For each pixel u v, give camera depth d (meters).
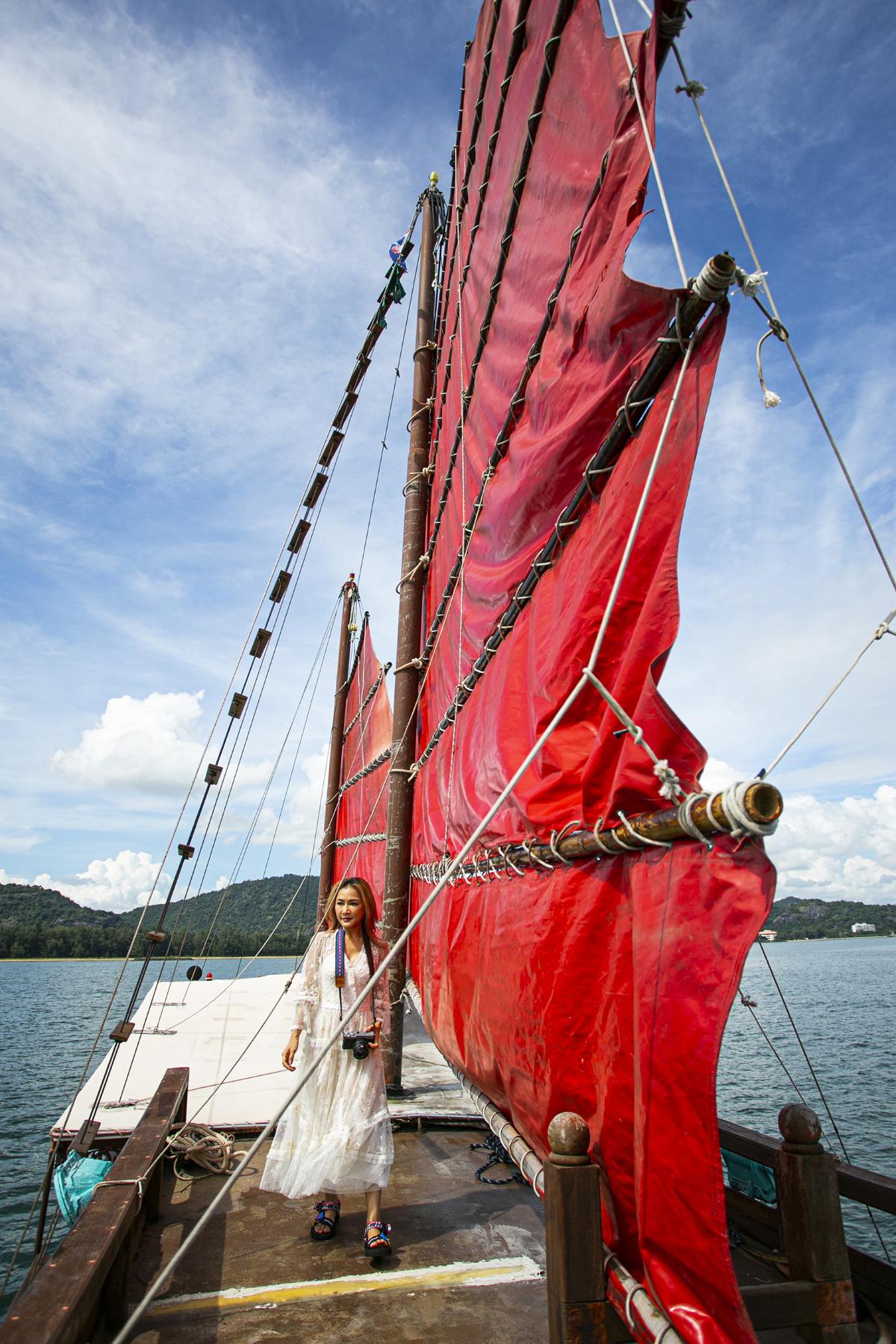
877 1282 2.67
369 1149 3.58
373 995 3.88
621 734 2.22
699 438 2.00
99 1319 2.86
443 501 6.78
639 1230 1.86
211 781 6.86
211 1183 4.43
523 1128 3.05
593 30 2.88
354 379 8.80
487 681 4.40
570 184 3.15
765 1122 14.95
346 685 16.02
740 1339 1.60
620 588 2.31
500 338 4.40
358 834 12.25
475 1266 3.42
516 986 2.92
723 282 1.81
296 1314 3.01
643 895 2.00
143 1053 8.05
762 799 1.58
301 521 8.16
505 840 3.34
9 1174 14.34
